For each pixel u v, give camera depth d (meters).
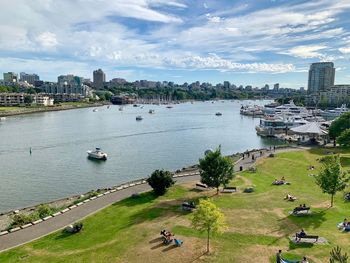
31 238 42.84
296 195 57.47
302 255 35.72
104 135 158.00
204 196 58.00
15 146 127.56
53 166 98.19
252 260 35.00
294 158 91.81
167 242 39.19
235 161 89.94
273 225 44.12
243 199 55.53
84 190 76.00
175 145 135.88
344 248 37.00
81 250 38.66
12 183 81.00
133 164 102.38
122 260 35.75
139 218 47.94
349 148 105.50
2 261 36.75
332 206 51.19
